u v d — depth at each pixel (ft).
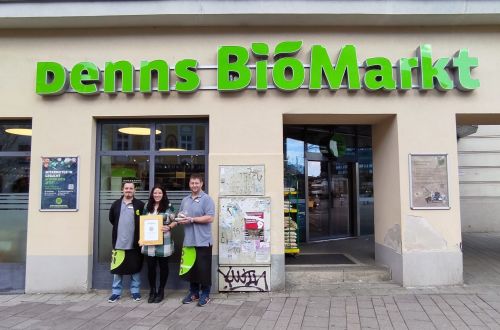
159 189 18.40
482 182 36.96
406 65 19.75
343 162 33.83
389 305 17.25
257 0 19.42
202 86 20.16
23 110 20.34
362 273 20.61
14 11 19.66
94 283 20.25
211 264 18.19
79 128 20.20
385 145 21.66
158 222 17.81
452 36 20.54
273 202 19.65
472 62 19.72
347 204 34.04
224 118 20.02
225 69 19.80
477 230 36.83
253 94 20.07
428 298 17.99
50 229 19.85
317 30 20.57
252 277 19.40
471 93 20.13
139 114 20.17
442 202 19.72
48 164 20.07
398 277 20.07
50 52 20.65
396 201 20.21
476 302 17.43
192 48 20.48
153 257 18.19
